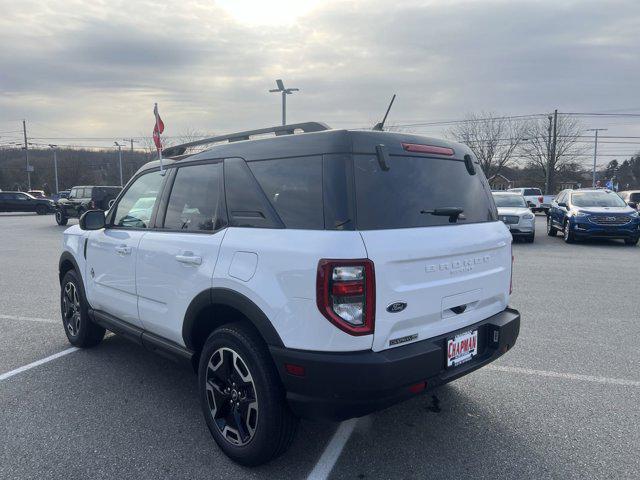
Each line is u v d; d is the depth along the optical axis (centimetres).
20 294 762
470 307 314
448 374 289
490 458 305
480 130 5506
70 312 513
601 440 325
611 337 539
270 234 279
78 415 361
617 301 707
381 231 261
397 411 368
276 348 267
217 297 299
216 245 306
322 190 265
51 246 1416
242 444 294
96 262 443
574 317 620
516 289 792
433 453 311
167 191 372
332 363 249
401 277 263
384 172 278
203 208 334
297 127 325
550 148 5206
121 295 408
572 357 478
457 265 298
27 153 7262
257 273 276
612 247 1388
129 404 379
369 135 277
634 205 2338
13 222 2598
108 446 319
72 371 444
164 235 356
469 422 350
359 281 247
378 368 249
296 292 257
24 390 404
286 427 283
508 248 355
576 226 1432
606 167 8281
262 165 300
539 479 283
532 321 602
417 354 265
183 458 306
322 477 286
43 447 317
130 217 412
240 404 296
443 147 324
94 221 431
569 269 992
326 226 258
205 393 319
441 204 305
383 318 255
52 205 3469
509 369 448
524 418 355
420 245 273
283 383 269
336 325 248
